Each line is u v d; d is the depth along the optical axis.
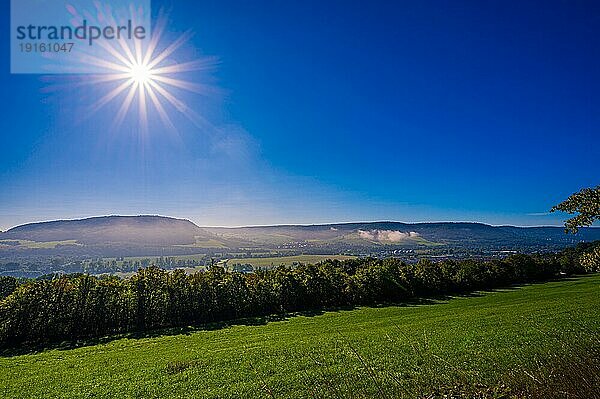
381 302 74.75
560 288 77.38
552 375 7.01
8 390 27.70
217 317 62.28
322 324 53.72
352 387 10.20
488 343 25.42
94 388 25.58
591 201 17.20
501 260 96.62
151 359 35.22
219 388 21.53
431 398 9.62
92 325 53.78
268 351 32.12
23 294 52.53
